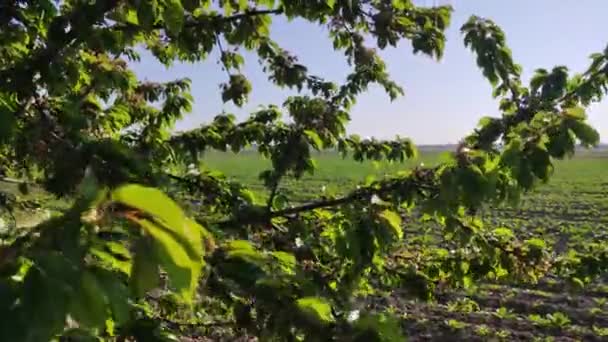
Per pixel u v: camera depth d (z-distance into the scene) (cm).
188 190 306
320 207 245
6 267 73
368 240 212
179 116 358
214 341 605
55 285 71
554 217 2212
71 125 167
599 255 312
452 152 189
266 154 333
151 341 120
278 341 128
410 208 252
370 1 252
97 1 197
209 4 269
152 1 190
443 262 323
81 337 87
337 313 127
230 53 325
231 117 347
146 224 76
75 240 76
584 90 196
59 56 205
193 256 75
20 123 181
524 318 1062
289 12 244
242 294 131
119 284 79
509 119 201
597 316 1067
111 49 214
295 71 315
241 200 299
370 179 251
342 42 300
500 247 299
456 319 1049
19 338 66
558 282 1213
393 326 119
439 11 255
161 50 337
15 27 223
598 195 2959
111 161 140
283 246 255
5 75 203
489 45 218
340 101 323
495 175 181
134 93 347
